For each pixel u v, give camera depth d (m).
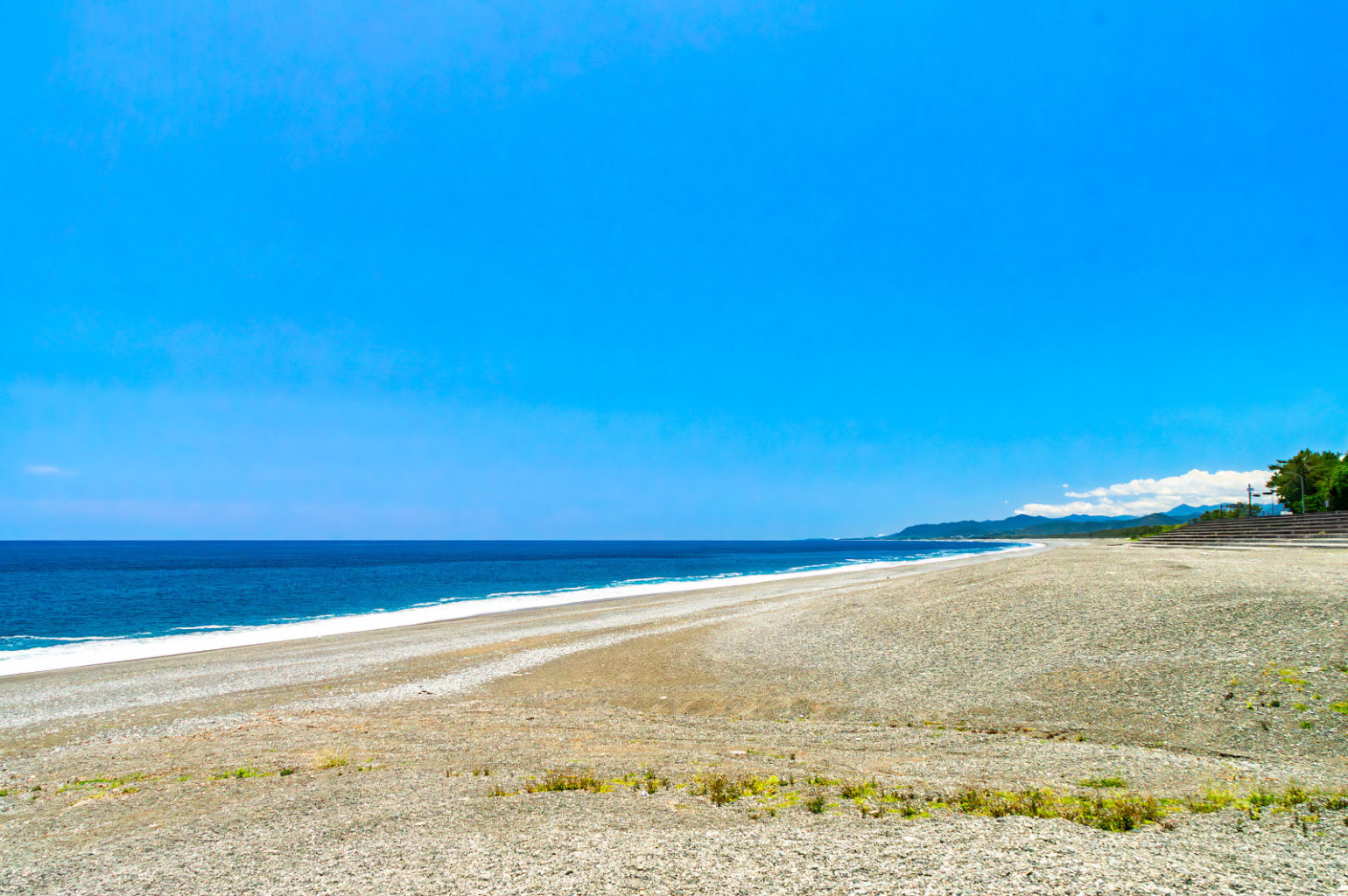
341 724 15.38
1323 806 7.32
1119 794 8.33
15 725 16.66
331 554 165.88
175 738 14.48
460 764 11.27
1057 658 16.61
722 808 8.10
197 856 7.28
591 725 14.53
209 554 163.38
